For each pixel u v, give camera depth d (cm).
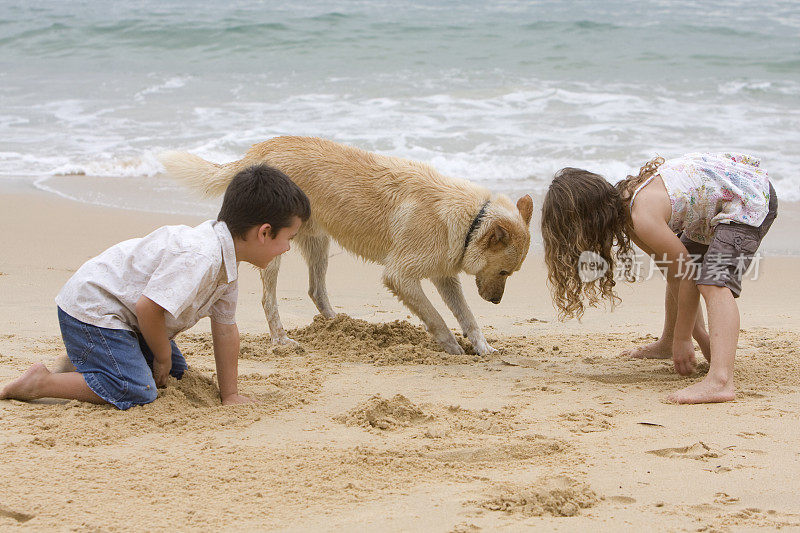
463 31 2202
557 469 296
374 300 695
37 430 326
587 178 416
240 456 303
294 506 261
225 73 1814
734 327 396
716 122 1380
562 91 1603
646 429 345
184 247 344
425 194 516
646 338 565
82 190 1101
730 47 1991
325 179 529
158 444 316
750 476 289
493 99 1556
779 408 376
